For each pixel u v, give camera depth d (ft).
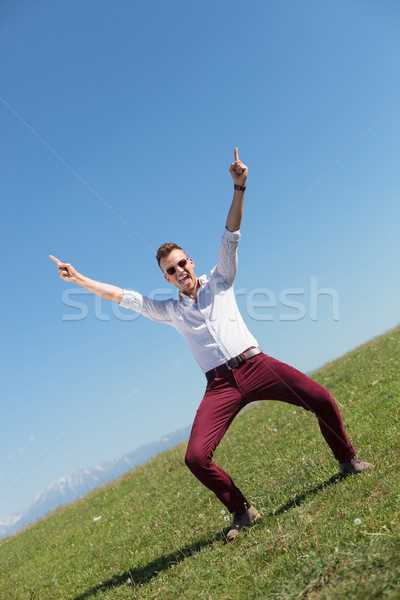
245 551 15.74
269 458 27.99
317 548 13.06
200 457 16.85
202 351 17.43
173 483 36.42
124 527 29.66
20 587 26.27
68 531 37.86
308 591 11.36
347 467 17.84
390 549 11.21
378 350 49.29
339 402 32.76
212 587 14.34
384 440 20.36
